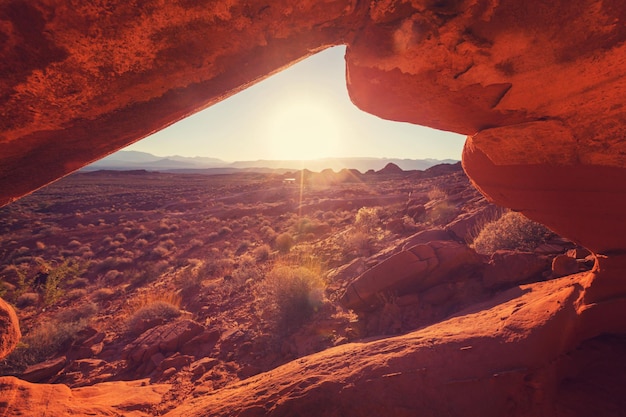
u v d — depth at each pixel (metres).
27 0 1.05
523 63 1.66
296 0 1.46
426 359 3.21
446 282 6.16
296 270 7.74
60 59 1.20
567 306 3.18
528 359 2.91
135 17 1.21
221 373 5.71
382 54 1.80
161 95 1.50
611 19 1.41
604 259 2.77
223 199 36.81
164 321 8.08
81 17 1.13
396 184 37.47
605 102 1.73
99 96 1.37
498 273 5.82
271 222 21.39
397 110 2.21
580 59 1.56
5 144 1.35
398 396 2.90
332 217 19.25
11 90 1.20
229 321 7.59
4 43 1.10
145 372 6.25
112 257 16.61
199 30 1.36
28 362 7.04
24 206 38.16
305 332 6.36
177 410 4.31
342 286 7.79
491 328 3.51
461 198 12.90
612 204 2.27
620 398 2.66
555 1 1.44
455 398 2.84
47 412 3.99
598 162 2.08
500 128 2.15
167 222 25.36
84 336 7.95
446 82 1.83
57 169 1.63
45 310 10.88
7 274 15.06
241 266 11.47
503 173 2.60
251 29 1.47
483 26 1.58
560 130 1.98
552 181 2.37
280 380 3.61
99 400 4.74
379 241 10.59
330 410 2.92
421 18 1.60
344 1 1.57
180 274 12.16
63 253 19.00
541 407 2.73
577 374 2.93
